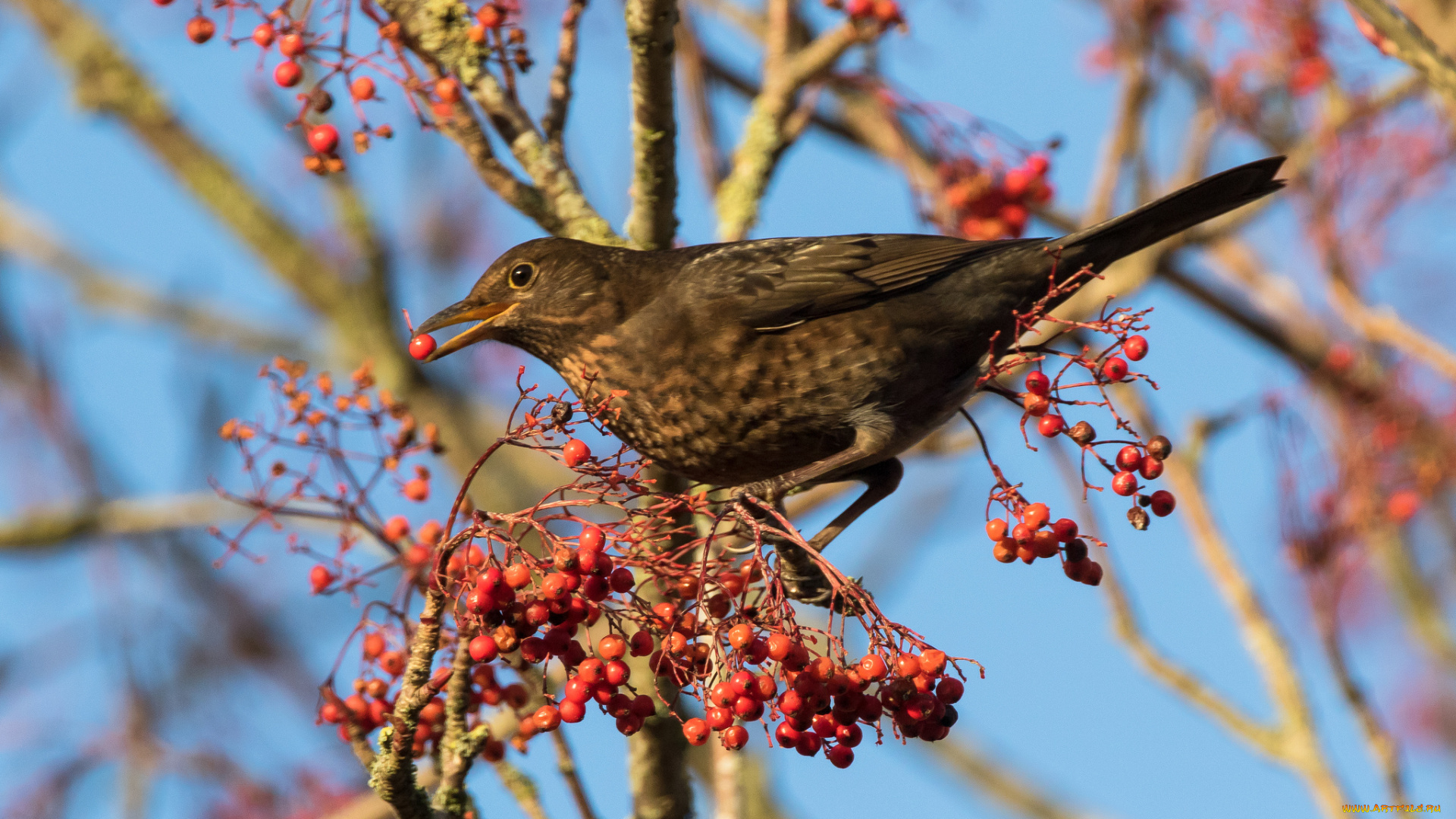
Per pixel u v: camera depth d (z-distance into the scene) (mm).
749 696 7055
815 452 10336
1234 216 13875
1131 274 13742
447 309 10508
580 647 7164
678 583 7754
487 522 6941
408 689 6945
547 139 10664
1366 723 11641
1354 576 15836
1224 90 14102
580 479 7145
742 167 11867
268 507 8578
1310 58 13867
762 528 7605
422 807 7207
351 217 16109
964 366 10422
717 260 10273
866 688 7156
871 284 10070
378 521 8773
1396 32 7809
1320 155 13891
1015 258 10266
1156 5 13914
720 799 9906
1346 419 13039
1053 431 7934
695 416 10109
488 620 6965
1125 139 13461
